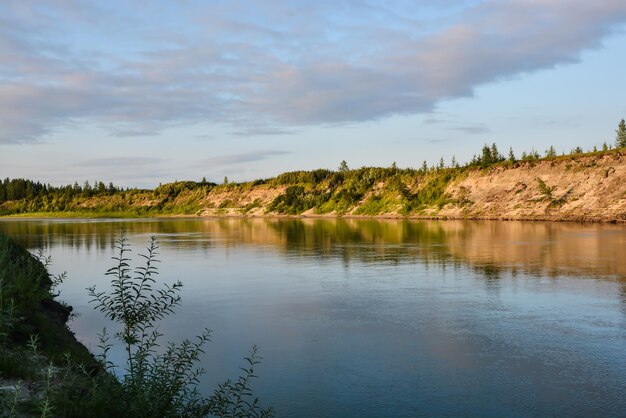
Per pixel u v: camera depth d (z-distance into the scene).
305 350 17.22
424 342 17.94
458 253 44.00
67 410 8.53
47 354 12.95
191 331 19.78
